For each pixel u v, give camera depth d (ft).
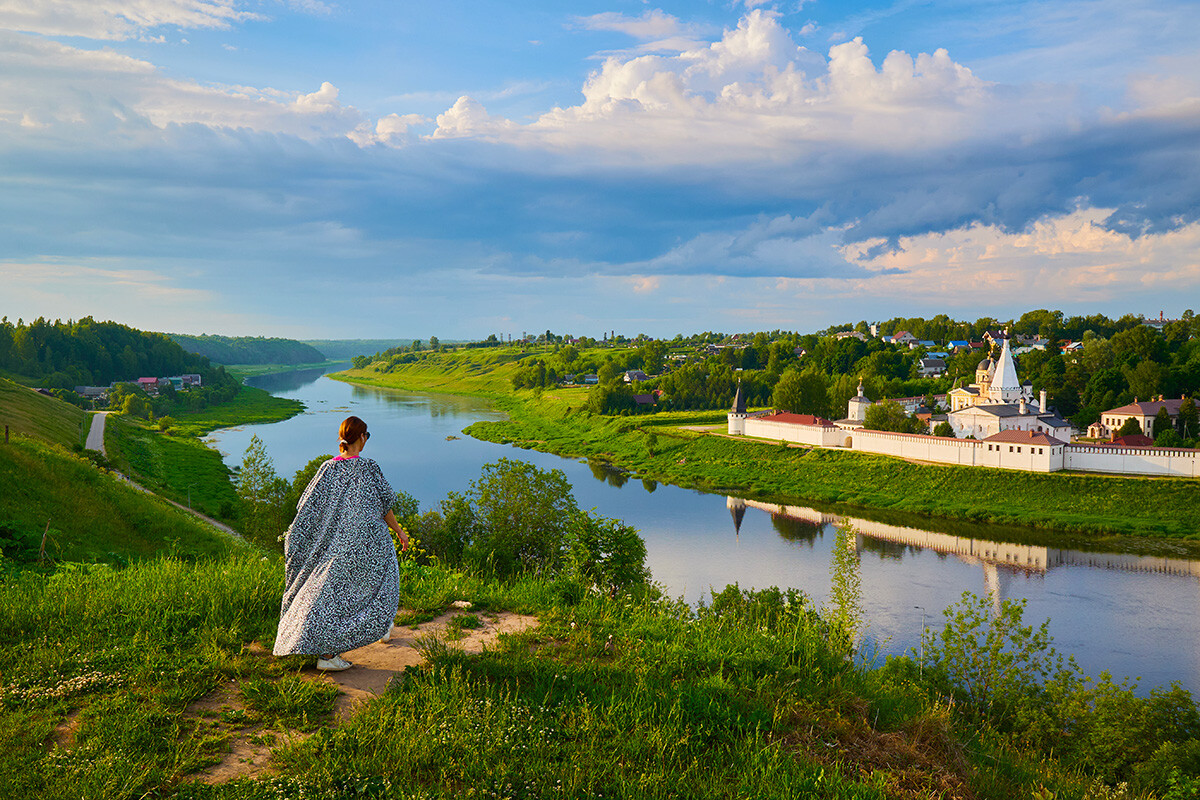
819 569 161.89
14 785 15.40
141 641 23.70
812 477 270.67
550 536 88.58
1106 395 361.71
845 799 18.02
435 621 28.68
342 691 21.12
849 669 27.71
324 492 22.54
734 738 20.25
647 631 28.27
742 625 31.76
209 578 31.35
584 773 17.66
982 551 179.42
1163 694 63.93
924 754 21.98
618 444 361.71
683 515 221.87
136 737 17.61
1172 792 39.78
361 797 16.01
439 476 272.72
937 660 72.18
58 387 533.14
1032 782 22.58
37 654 22.45
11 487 89.81
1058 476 231.50
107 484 109.60
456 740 18.13
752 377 525.34
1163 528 194.70
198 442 345.92
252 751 17.88
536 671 22.91
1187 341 479.00
